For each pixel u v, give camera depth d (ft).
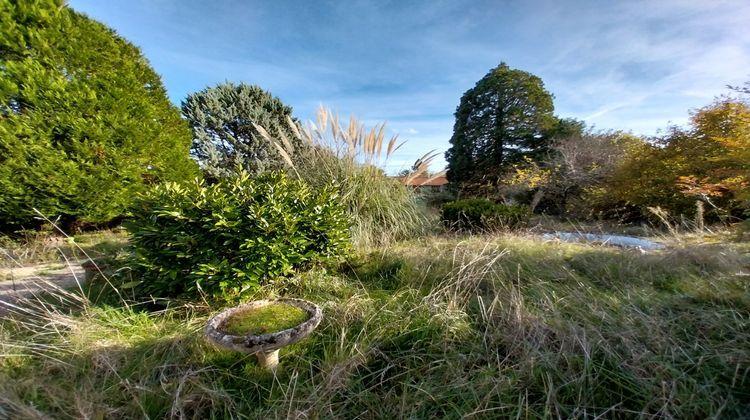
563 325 4.42
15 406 2.93
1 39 9.50
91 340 4.48
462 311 5.19
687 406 3.03
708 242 9.27
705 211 14.52
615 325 4.41
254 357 4.28
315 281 6.71
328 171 11.92
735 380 3.29
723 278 5.81
